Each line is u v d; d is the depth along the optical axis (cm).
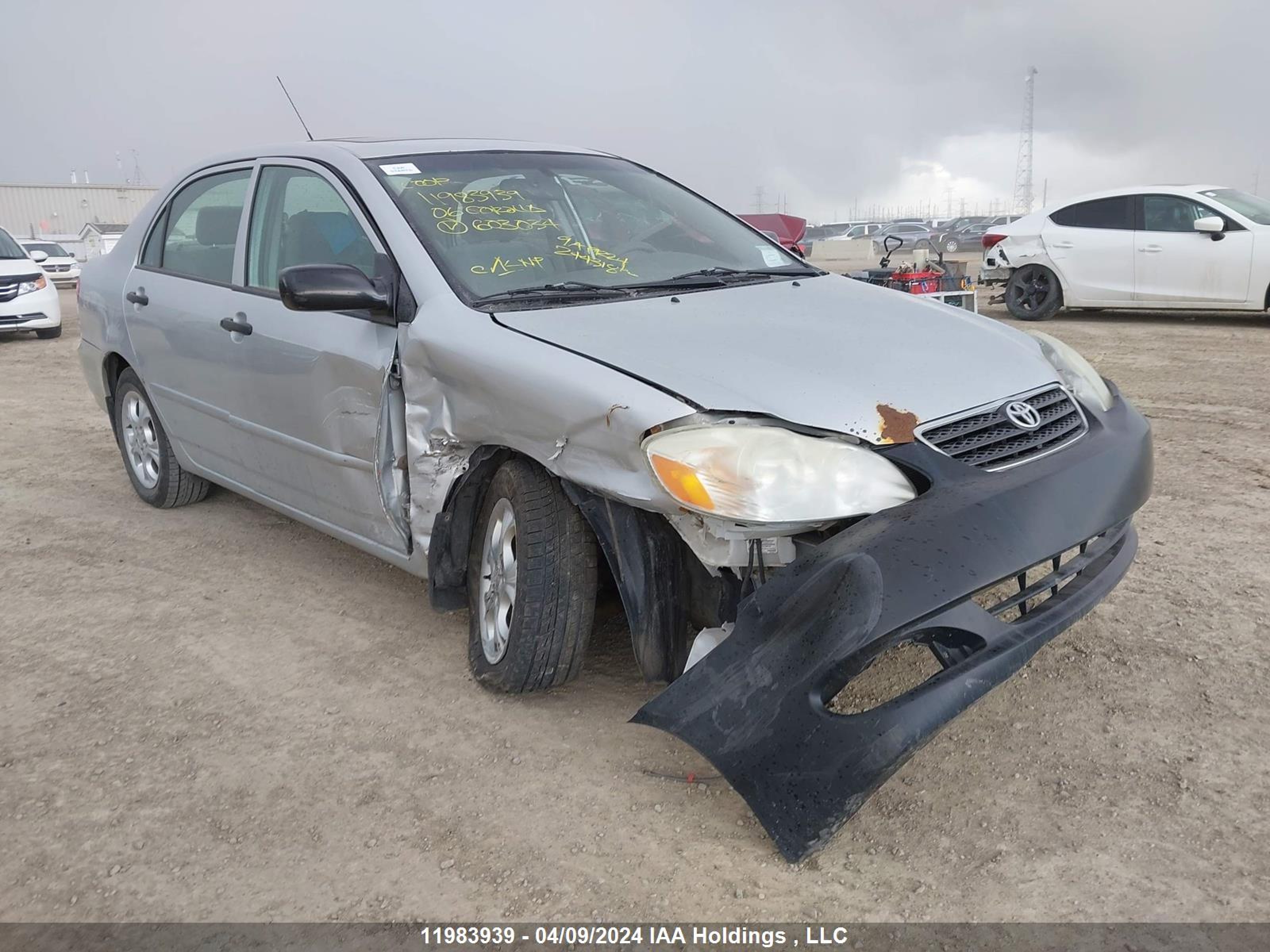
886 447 253
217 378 427
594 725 309
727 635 255
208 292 435
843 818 228
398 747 302
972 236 4250
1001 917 225
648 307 321
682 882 240
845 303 340
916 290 973
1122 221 1159
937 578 226
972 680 233
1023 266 1225
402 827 265
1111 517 264
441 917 233
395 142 400
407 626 386
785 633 236
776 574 244
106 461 645
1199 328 1092
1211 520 465
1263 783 267
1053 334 1080
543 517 295
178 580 438
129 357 500
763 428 249
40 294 1328
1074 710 306
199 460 480
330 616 397
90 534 500
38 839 265
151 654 368
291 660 360
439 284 327
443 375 311
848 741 227
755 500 241
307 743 306
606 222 383
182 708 329
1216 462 561
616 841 256
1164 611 370
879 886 237
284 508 420
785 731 233
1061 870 239
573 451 274
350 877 247
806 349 284
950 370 282
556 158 414
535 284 337
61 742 311
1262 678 320
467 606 340
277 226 402
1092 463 267
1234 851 243
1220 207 1100
